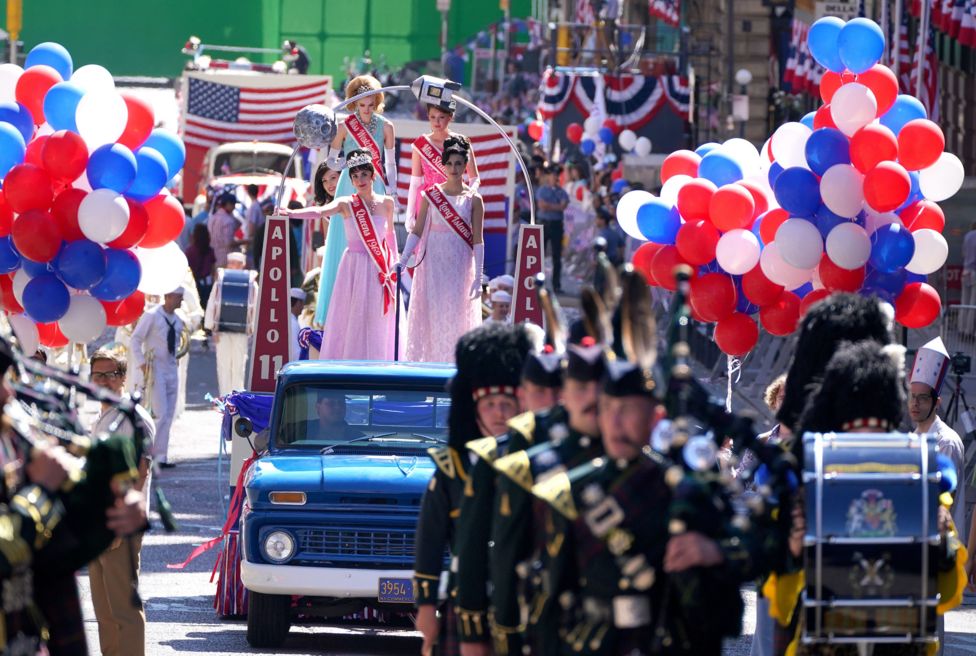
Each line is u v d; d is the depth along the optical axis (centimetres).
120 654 2720
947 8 6825
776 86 11450
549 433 1750
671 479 1506
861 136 3291
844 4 8919
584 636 1554
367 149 4638
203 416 6819
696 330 7825
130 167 3080
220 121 11088
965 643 3406
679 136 11238
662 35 11419
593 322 1642
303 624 3481
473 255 4103
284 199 9331
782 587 1872
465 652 1836
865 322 2036
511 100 12625
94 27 11188
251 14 11462
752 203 3356
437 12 11931
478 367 1939
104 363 3014
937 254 3391
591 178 11244
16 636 1526
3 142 3091
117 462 1593
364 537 3122
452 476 1972
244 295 5706
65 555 1570
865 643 1778
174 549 4272
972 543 2941
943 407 5222
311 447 3322
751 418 1720
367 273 4150
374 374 3372
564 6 13600
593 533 1554
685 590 1511
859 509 1759
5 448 1594
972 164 9244
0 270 3152
